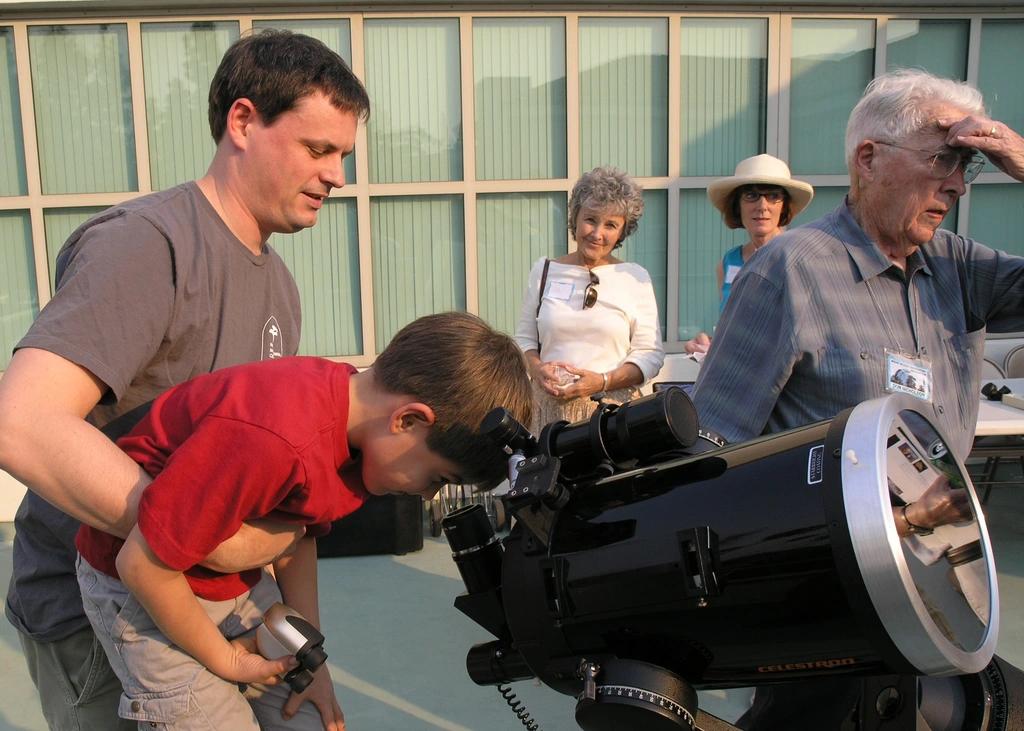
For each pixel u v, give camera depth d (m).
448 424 1.14
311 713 1.39
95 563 1.23
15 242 4.30
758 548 0.91
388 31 4.20
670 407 1.03
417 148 4.31
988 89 4.52
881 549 0.82
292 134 1.29
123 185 4.26
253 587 1.36
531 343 3.04
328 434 1.11
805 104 4.44
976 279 1.68
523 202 4.41
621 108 4.35
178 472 1.03
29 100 4.16
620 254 4.53
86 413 1.12
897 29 4.39
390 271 4.42
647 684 0.96
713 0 4.18
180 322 1.25
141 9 4.07
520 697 2.56
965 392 1.66
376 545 3.71
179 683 1.21
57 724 1.44
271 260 1.46
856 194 1.61
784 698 1.47
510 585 1.08
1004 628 2.86
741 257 3.53
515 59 4.26
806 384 1.60
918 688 1.15
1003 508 4.14
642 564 0.96
